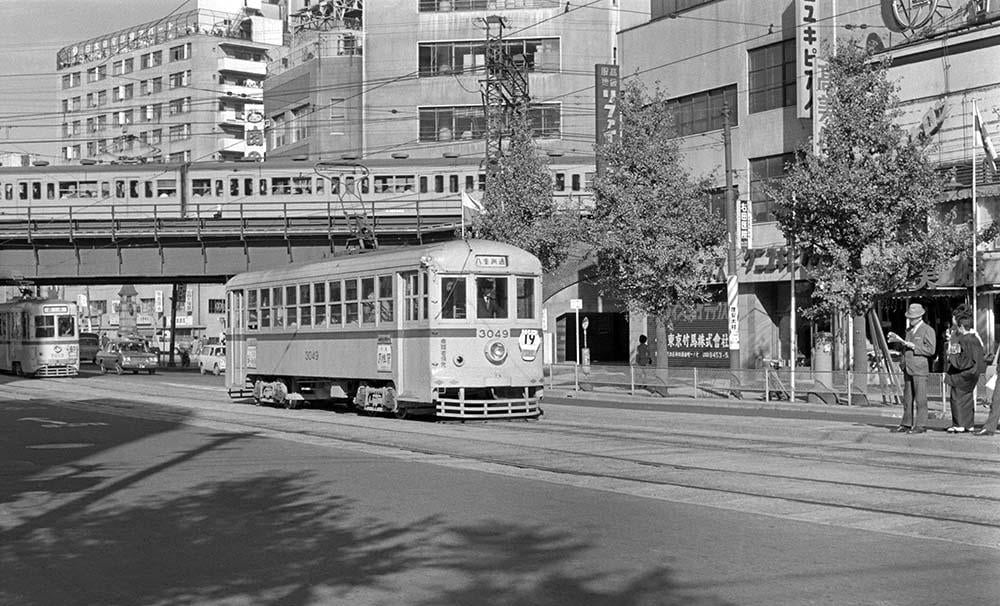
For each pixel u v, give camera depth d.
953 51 31.45
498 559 8.64
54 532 10.29
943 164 31.48
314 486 12.90
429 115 73.12
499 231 41.84
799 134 38.66
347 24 87.12
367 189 52.16
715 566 8.25
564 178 50.91
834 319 34.47
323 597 7.56
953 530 9.67
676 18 43.91
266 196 52.94
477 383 21.56
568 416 24.17
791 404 27.14
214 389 38.78
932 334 17.83
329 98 80.88
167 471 14.66
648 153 33.41
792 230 27.67
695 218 33.22
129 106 118.81
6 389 38.50
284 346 26.92
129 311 93.19
